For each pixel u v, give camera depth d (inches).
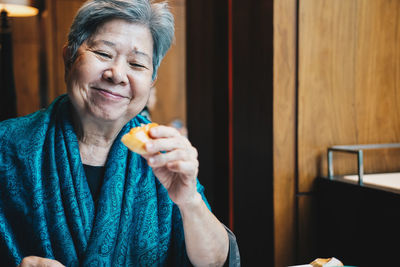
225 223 107.3
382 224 58.5
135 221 39.1
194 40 122.5
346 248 66.1
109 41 34.4
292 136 72.1
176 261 40.3
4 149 37.7
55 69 189.8
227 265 38.4
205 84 114.9
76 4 187.9
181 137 30.8
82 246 35.8
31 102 186.2
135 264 38.5
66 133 37.9
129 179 39.0
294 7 70.2
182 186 33.0
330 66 71.5
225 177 107.2
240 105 86.1
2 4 117.6
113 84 34.6
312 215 72.9
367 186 61.7
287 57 70.7
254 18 77.8
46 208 36.3
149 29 36.4
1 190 37.3
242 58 84.5
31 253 36.7
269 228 74.0
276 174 71.8
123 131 40.8
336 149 68.2
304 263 73.0
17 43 180.9
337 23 71.2
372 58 73.3
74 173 36.8
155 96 261.4
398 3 73.6
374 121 74.0
